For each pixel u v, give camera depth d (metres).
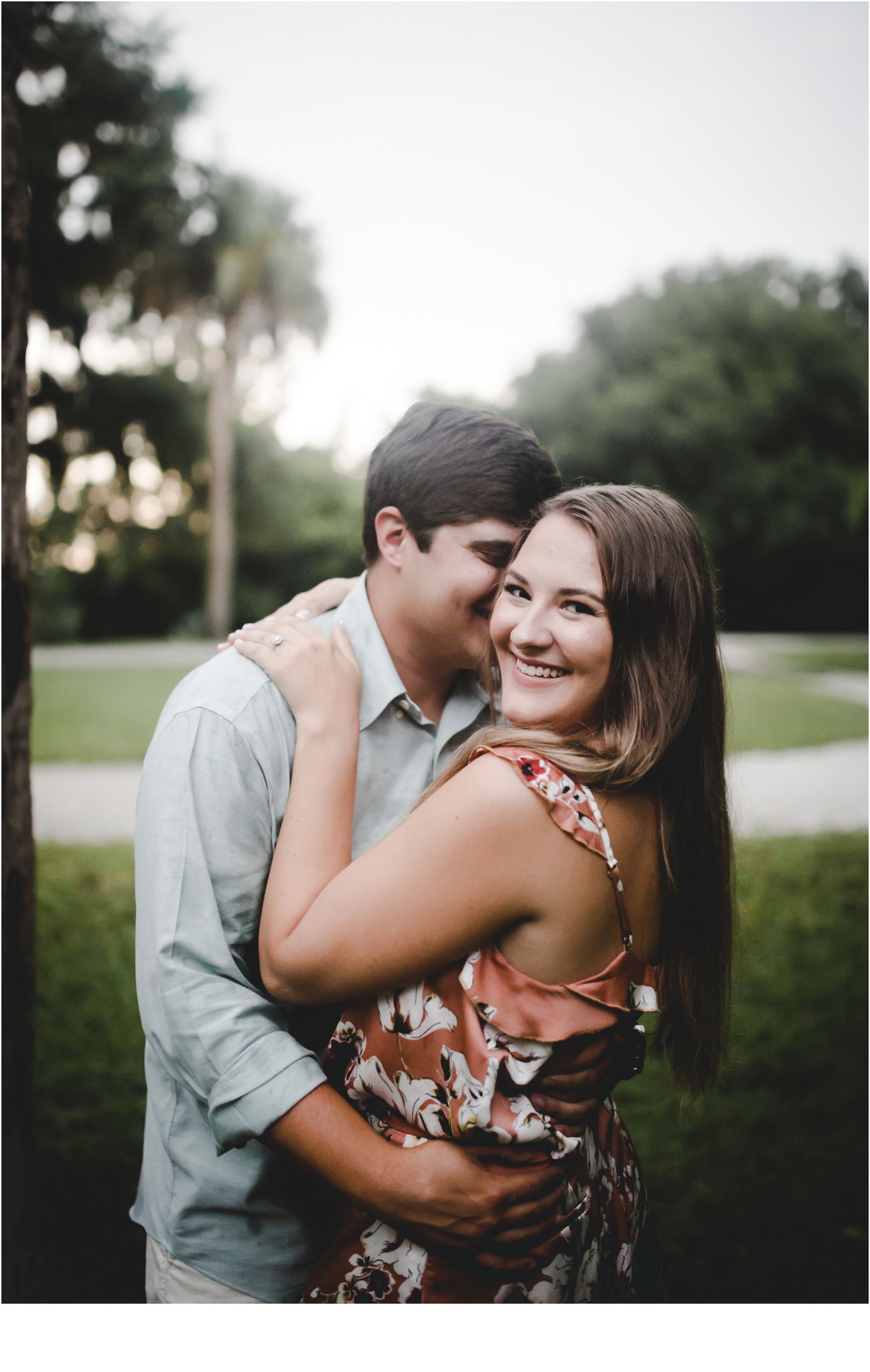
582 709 1.23
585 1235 1.24
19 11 1.88
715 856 1.31
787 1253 2.53
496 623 1.27
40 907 4.79
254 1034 1.22
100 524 28.83
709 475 25.50
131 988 3.94
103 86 14.95
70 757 8.73
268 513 29.83
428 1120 1.17
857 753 8.96
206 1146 1.32
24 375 1.94
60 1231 2.54
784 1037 3.62
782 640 21.94
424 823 1.16
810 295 28.83
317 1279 1.26
